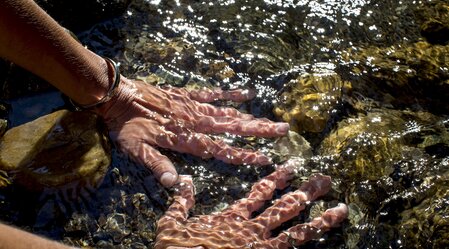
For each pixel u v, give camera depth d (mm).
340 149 660
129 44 738
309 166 643
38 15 589
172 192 606
